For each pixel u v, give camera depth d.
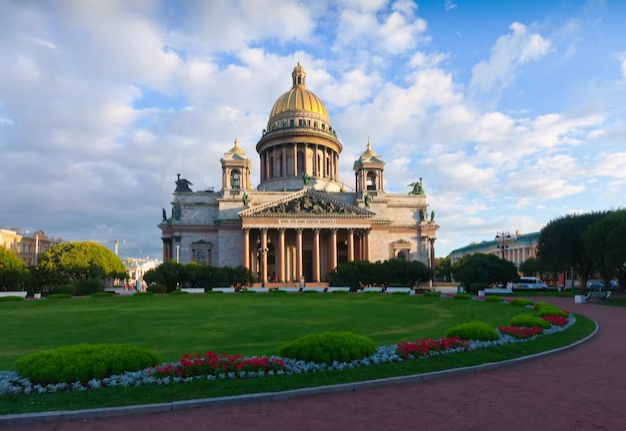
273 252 127.38
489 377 19.45
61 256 103.94
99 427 13.59
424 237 130.25
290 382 17.48
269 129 148.25
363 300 70.50
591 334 31.09
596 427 13.50
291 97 147.25
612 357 23.86
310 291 90.06
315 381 17.66
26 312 51.72
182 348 26.36
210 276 97.19
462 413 14.74
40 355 17.58
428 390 17.39
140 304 63.09
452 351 22.95
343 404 15.65
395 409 15.13
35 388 16.34
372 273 98.69
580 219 85.25
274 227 114.94
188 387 16.73
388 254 126.81
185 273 95.56
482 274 94.12
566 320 34.62
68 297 78.06
